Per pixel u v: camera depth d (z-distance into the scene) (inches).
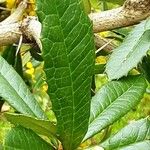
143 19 7.9
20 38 8.7
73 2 5.4
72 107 5.7
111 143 6.3
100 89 7.2
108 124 6.8
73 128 5.8
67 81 5.5
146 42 7.3
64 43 5.4
